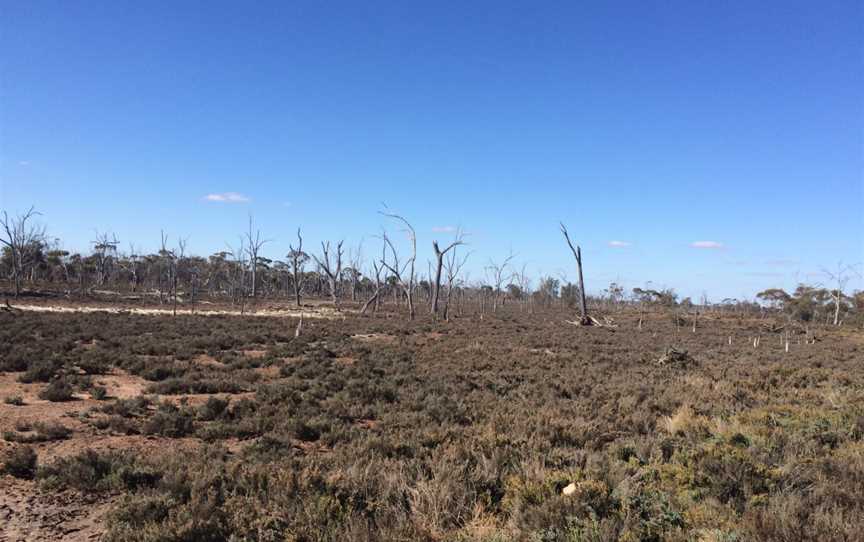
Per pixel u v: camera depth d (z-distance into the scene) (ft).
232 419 38.78
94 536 19.20
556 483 21.75
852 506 19.33
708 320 229.25
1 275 284.82
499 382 55.11
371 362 68.74
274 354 75.66
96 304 199.31
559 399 46.21
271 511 19.42
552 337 122.42
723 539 16.31
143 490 22.25
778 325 209.97
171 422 35.17
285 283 393.70
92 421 35.68
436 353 83.15
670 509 18.81
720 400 44.78
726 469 22.26
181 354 72.54
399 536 17.37
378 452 27.91
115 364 63.10
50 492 23.11
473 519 19.70
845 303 252.83
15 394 44.04
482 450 26.71
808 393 49.29
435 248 213.46
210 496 20.30
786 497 19.90
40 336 85.46
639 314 260.21
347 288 362.53
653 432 33.55
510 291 389.19
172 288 275.59
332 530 17.83
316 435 35.19
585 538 16.63
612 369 68.69
